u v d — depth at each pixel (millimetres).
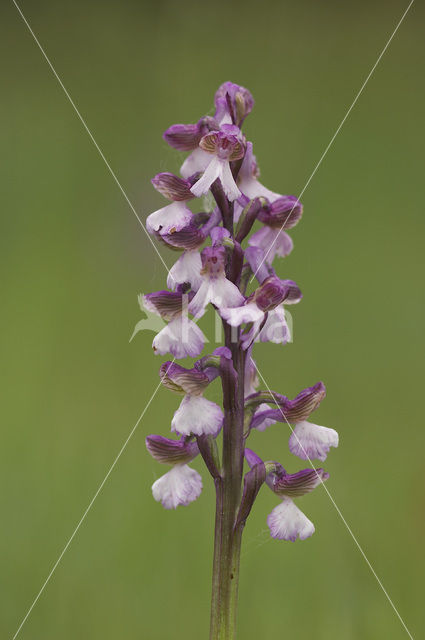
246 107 403
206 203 435
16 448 541
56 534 512
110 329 688
